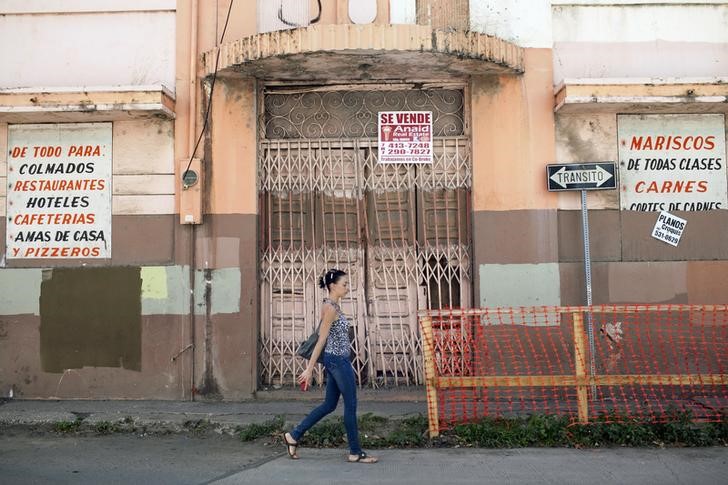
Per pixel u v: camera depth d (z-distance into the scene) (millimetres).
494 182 8461
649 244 8469
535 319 8281
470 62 8031
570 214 8461
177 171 8562
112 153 8633
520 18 8586
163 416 7609
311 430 6918
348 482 5574
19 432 7383
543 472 5801
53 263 8586
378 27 7613
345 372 6109
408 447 6652
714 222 8492
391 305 8648
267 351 8641
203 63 8562
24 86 8656
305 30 7648
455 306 8594
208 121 8547
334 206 8742
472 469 5902
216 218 8477
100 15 8727
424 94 8828
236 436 7188
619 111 8461
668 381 6727
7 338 8547
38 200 8633
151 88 8094
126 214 8578
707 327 8383
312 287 8688
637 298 8422
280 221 8727
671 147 8523
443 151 8727
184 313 8461
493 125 8500
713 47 8617
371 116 8805
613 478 5629
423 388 8438
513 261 8398
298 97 8844
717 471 5793
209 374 8414
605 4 8641
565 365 8227
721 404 7344
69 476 5820
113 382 8469
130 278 8523
